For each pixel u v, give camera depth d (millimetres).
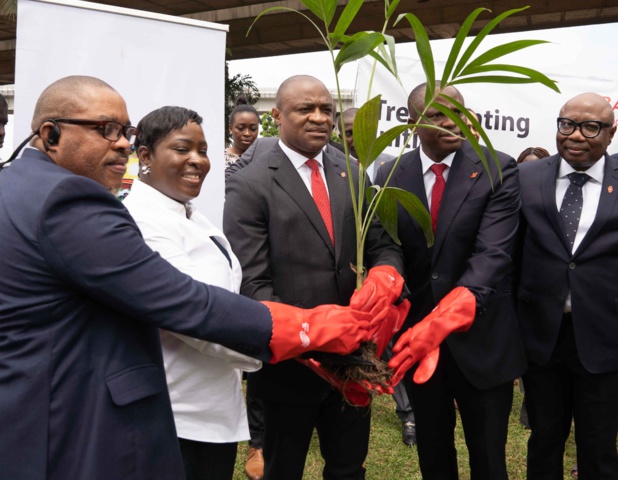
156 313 1379
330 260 2205
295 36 14969
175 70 2727
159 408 1430
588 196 2576
